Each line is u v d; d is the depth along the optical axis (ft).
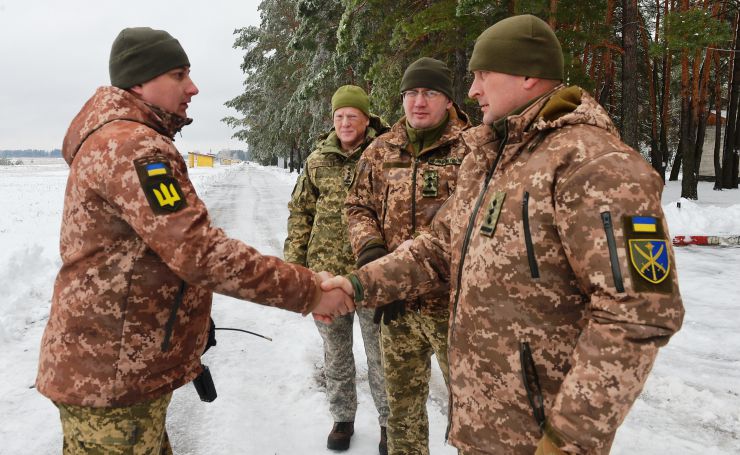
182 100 5.57
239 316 16.57
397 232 7.52
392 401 7.64
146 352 4.97
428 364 7.80
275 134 96.48
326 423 9.91
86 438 4.99
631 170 3.59
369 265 5.76
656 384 11.14
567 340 3.99
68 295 4.91
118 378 4.87
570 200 3.73
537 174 4.01
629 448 8.88
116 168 4.59
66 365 4.88
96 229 4.82
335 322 8.85
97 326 4.83
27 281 18.70
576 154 3.80
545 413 4.09
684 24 34.50
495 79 4.54
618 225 3.51
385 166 7.75
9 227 34.35
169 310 5.07
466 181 4.95
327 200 9.21
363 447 9.12
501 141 4.56
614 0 62.49
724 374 11.75
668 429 9.52
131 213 4.58
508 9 31.19
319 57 52.70
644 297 3.39
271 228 34.63
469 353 4.54
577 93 4.37
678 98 91.86
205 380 5.81
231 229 34.14
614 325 3.44
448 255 5.64
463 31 33.65
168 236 4.51
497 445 4.39
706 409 10.16
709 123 85.25
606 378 3.43
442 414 10.21
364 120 9.13
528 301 4.08
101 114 4.93
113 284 4.82
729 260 23.98
